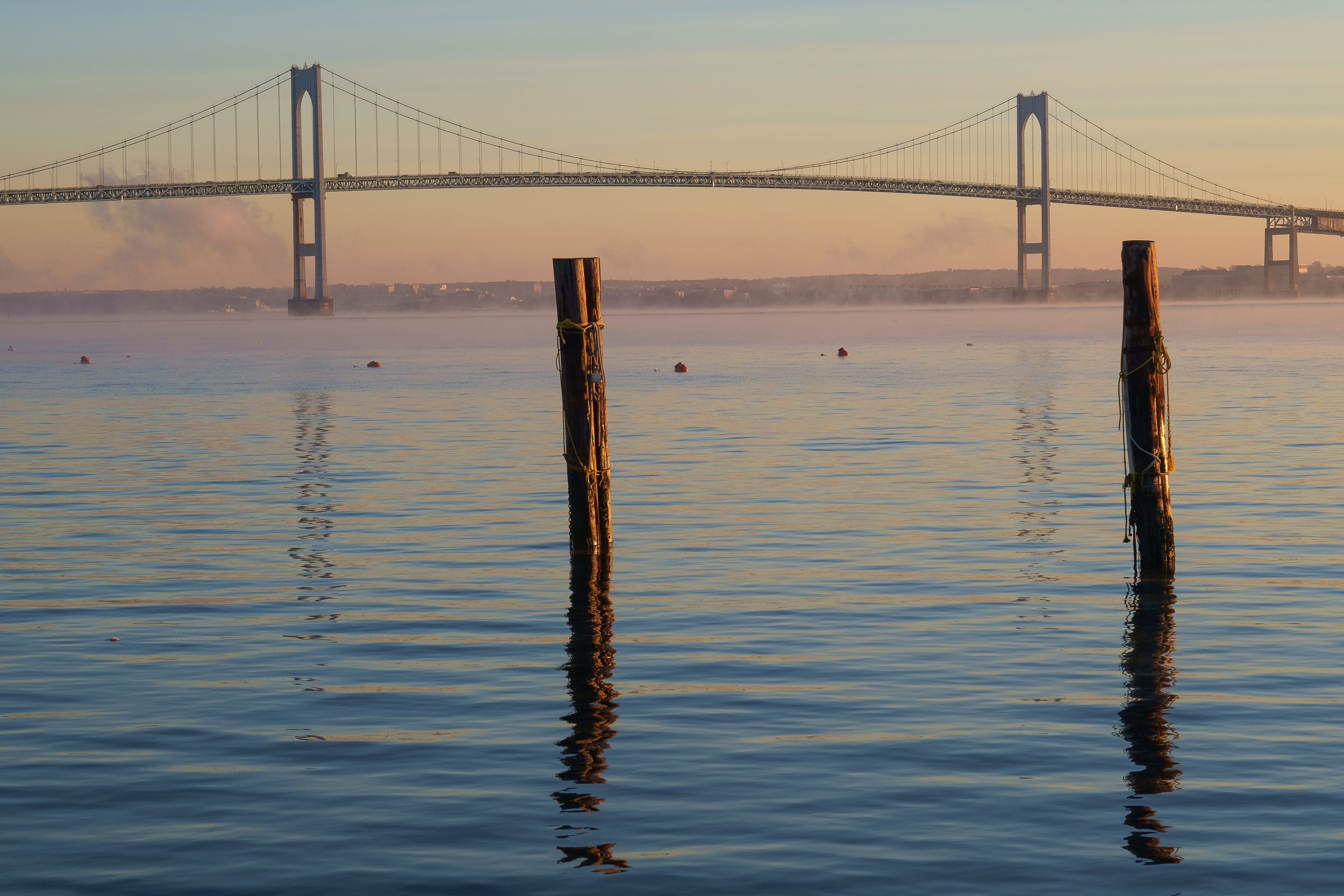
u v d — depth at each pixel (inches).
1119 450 1331.2
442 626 645.9
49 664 576.4
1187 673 549.0
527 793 419.5
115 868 366.6
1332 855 366.6
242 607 689.0
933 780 426.3
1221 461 1237.1
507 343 5447.8
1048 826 388.5
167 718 499.8
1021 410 1846.7
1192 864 362.6
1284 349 3764.8
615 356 3949.3
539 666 570.9
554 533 904.9
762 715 497.7
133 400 2265.0
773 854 372.2
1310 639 603.8
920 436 1502.2
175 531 920.9
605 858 370.3
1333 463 1217.4
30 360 4197.8
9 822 398.0
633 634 626.8
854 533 890.1
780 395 2225.6
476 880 357.4
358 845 380.2
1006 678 544.7
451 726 488.1
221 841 383.6
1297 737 464.8
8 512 1011.9
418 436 1584.6
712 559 808.3
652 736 474.3
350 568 790.5
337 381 2829.7
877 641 608.7
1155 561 737.6
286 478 1202.6
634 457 1336.1
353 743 468.4
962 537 866.8
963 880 354.3
